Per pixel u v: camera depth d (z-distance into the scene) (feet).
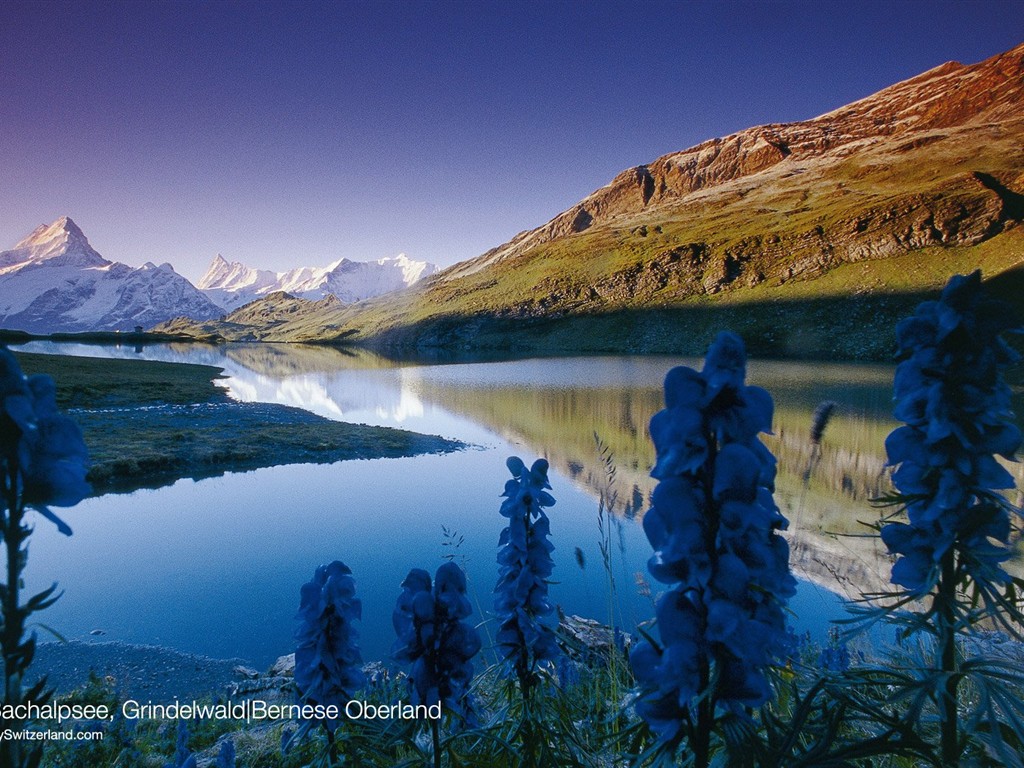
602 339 566.36
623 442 137.39
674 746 5.00
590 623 24.82
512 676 10.01
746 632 4.53
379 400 240.94
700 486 4.86
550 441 143.54
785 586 5.32
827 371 293.84
